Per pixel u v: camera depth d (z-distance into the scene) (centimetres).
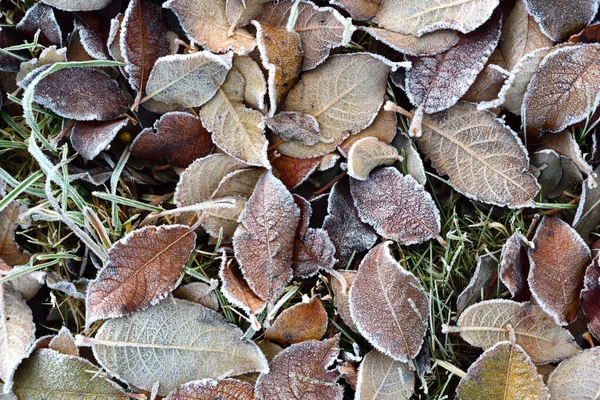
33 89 49
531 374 49
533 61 50
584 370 49
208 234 52
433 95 51
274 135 52
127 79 52
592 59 50
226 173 52
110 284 49
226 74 51
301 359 50
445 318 52
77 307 52
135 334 50
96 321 52
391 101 52
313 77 52
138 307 50
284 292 52
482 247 52
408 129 52
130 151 52
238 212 51
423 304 50
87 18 52
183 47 52
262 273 50
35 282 51
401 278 50
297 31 51
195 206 50
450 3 51
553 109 51
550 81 50
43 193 52
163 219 53
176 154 52
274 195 50
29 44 52
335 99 52
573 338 50
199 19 51
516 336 50
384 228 51
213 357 50
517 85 51
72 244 53
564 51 50
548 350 50
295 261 51
